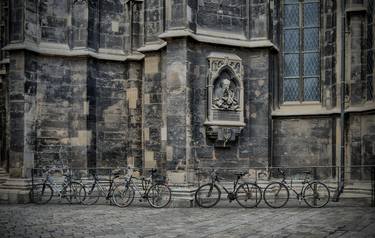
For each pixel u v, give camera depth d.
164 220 14.15
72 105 20.84
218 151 18.45
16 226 13.30
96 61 21.50
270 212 15.52
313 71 20.86
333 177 19.70
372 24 18.77
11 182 19.47
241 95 18.83
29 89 19.84
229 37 18.97
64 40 21.03
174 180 17.53
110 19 22.09
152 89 19.70
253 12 19.41
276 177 20.41
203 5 18.59
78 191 19.91
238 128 18.62
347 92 19.41
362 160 18.80
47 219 14.60
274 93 20.56
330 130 19.97
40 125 20.22
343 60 19.27
